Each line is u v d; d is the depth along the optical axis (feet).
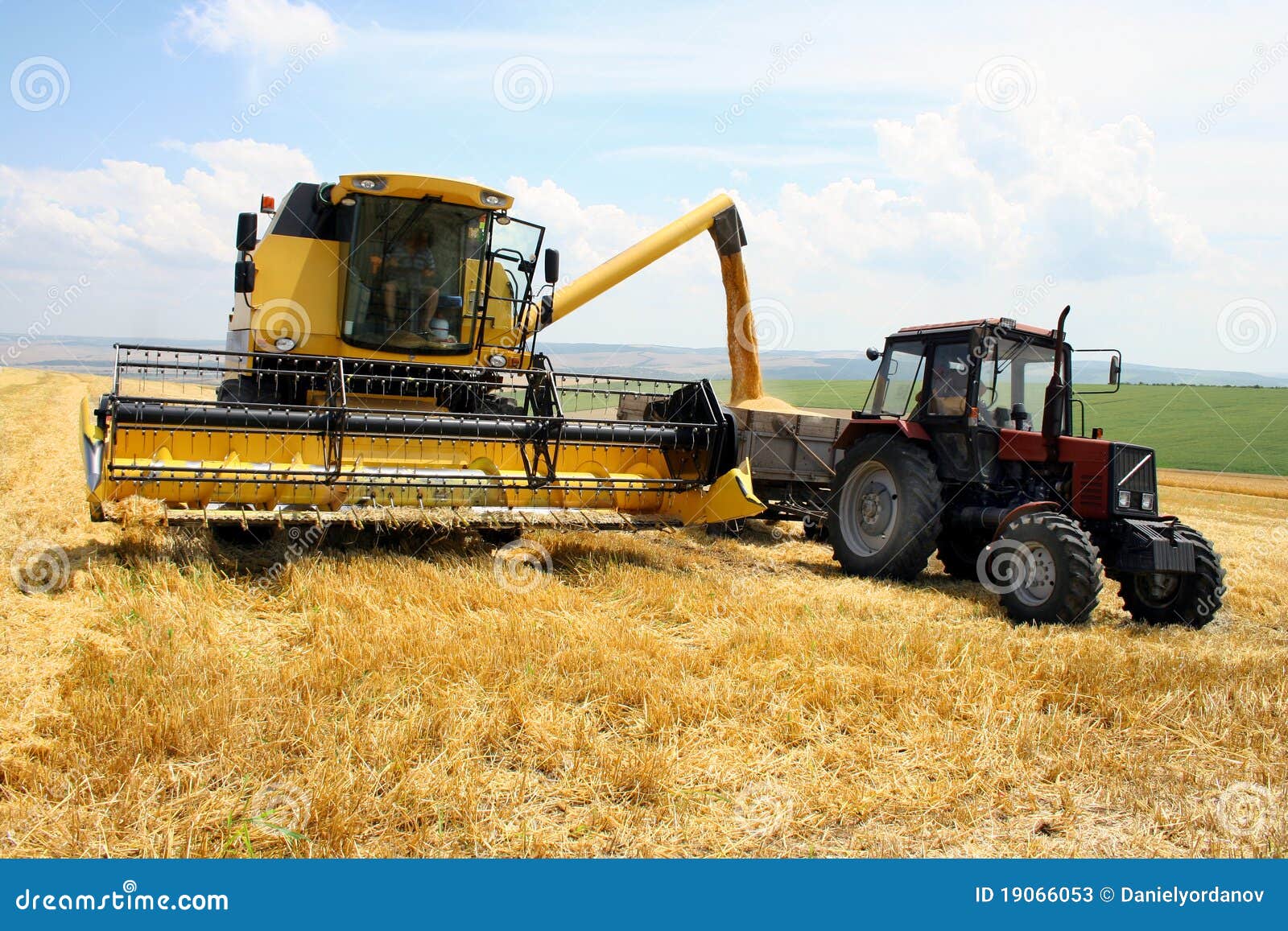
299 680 14.30
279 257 27.89
